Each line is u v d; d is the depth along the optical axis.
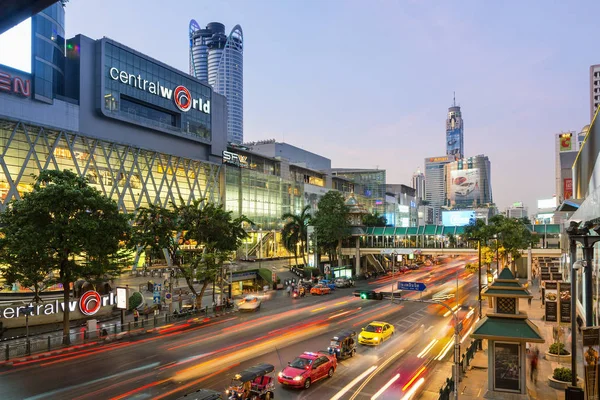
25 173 65.88
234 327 43.31
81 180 39.34
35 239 34.75
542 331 41.47
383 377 27.83
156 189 87.62
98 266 38.56
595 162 37.66
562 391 25.16
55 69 72.38
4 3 8.25
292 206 122.94
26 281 35.72
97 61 77.56
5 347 33.75
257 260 98.31
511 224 73.00
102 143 77.75
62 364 30.12
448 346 36.06
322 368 27.16
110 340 37.06
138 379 26.70
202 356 32.06
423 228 96.69
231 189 103.75
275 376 27.59
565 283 33.12
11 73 64.00
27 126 66.25
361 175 177.75
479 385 26.09
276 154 147.50
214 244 54.28
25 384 25.78
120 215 40.94
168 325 44.00
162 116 92.38
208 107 102.75
